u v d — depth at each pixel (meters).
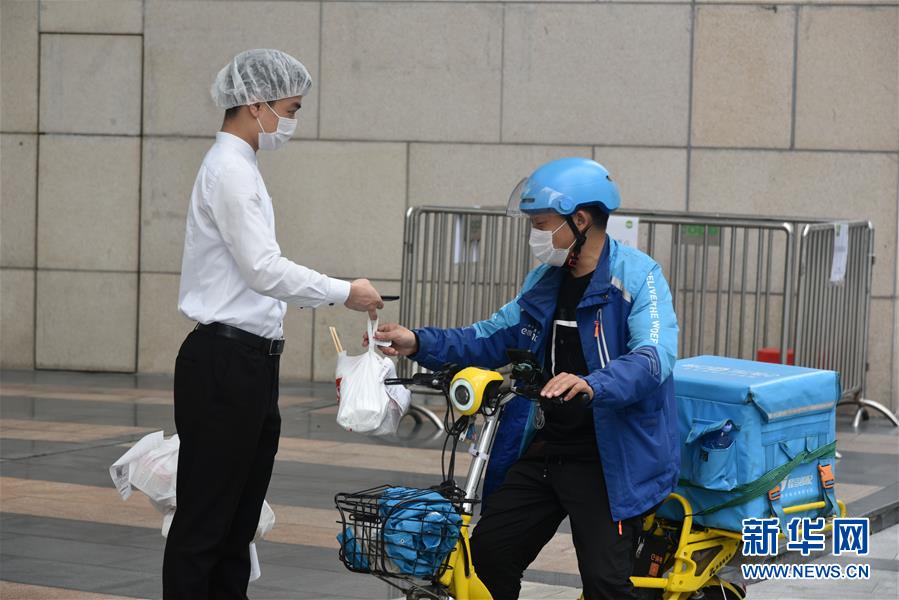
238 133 4.97
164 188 13.92
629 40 12.95
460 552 4.34
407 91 13.40
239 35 13.66
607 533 4.51
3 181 14.20
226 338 4.84
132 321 14.11
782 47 12.68
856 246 11.96
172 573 4.90
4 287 14.30
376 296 4.83
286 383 13.69
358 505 4.11
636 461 4.51
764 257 12.56
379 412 4.61
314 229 13.65
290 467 9.38
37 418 11.27
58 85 14.02
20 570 6.55
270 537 7.36
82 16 13.91
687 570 5.03
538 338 4.76
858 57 12.54
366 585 6.43
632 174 13.05
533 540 4.73
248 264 4.73
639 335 4.49
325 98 13.53
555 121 13.15
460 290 11.77
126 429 10.77
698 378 5.11
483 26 13.21
